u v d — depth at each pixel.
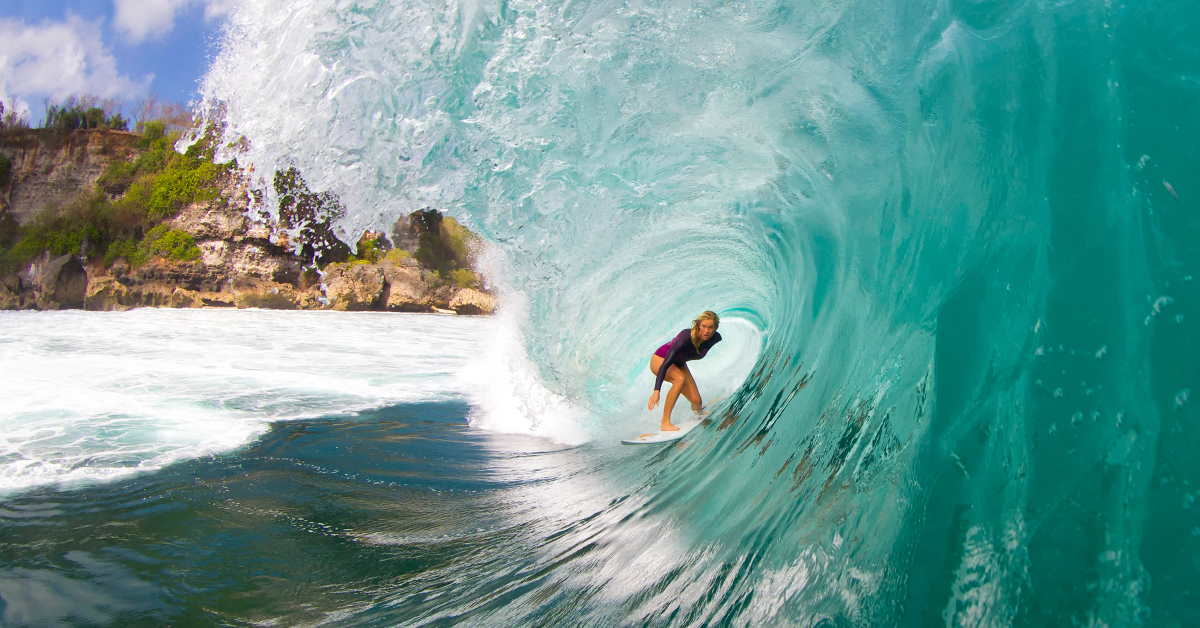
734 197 5.20
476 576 2.95
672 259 6.08
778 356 4.81
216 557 3.21
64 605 2.69
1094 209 2.16
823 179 4.34
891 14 3.61
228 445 5.62
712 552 2.71
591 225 5.77
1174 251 1.89
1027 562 1.70
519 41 5.20
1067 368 1.95
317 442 5.82
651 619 2.37
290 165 6.18
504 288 7.47
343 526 3.68
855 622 1.95
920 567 1.94
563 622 2.43
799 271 4.72
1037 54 2.65
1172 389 1.70
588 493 4.18
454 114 5.55
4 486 4.34
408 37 5.47
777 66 4.30
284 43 5.92
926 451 2.24
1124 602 1.50
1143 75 2.24
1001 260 2.40
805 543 2.38
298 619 2.59
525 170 5.56
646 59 4.81
